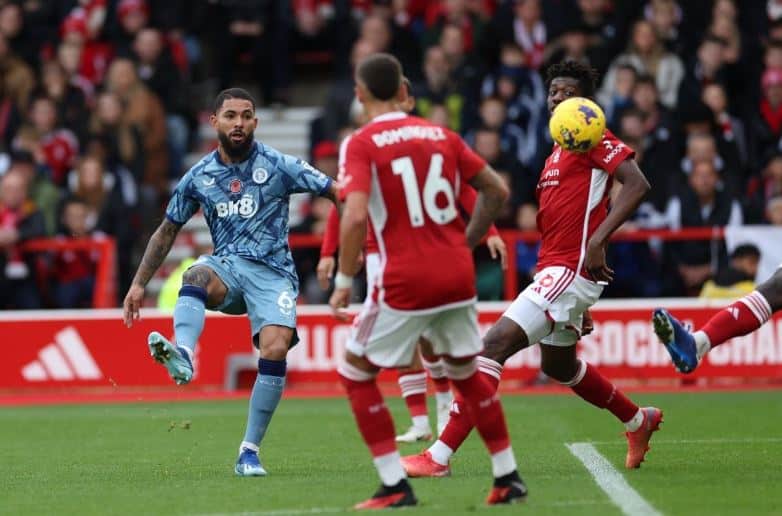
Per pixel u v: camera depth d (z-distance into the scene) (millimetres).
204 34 62969
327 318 47625
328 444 32875
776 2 61031
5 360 48125
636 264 49406
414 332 20781
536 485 23812
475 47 57750
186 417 40562
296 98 67062
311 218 50969
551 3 56625
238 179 27328
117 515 21812
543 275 25312
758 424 35812
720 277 48250
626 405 26266
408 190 20625
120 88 56312
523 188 51312
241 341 47969
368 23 57406
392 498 21125
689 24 56688
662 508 21031
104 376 47875
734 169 52281
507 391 46656
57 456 31641
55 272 51375
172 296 48500
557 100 25922
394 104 21266
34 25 60844
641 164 51156
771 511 20797
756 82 54969
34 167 53688
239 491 24172
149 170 56344
